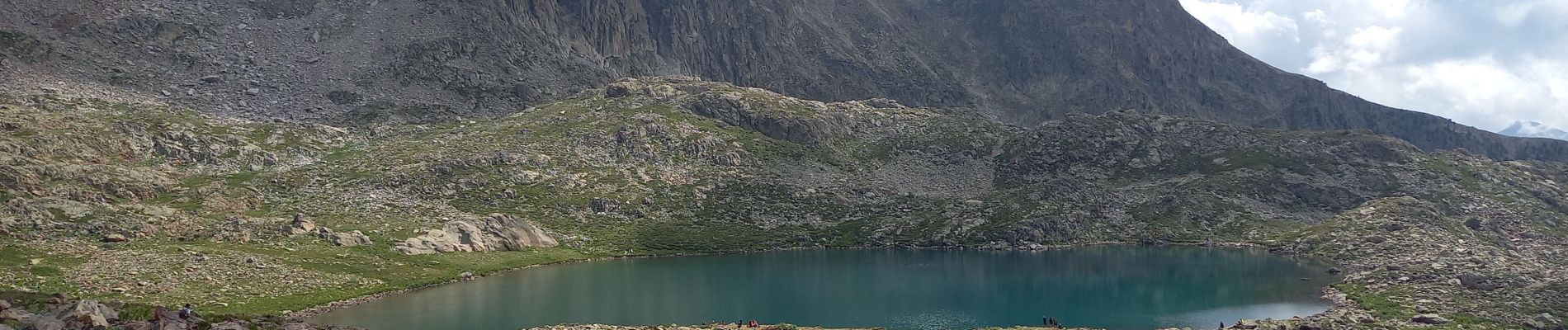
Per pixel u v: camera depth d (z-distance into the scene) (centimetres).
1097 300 16262
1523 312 13075
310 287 15438
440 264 19012
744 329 12456
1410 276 16462
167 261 15500
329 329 8838
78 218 17412
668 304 15512
